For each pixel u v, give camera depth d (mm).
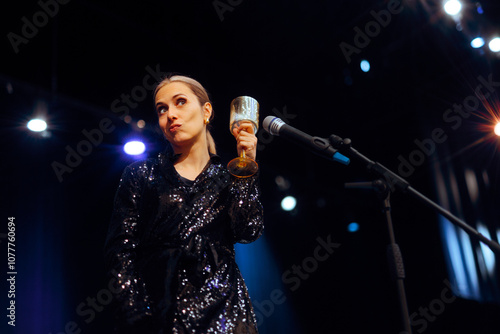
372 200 7641
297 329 7074
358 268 7598
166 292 1408
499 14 5473
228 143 5734
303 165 7281
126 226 1531
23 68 4238
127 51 4770
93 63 4566
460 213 6387
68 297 4879
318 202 7570
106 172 5297
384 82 6469
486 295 6035
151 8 4797
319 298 7367
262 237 7277
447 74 6262
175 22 5039
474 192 6250
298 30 5668
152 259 1469
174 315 1393
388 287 7395
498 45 5609
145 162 1666
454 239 6469
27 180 4855
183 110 1720
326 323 7293
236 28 5422
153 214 1545
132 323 1361
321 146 1889
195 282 1461
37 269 4746
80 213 5148
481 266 6129
